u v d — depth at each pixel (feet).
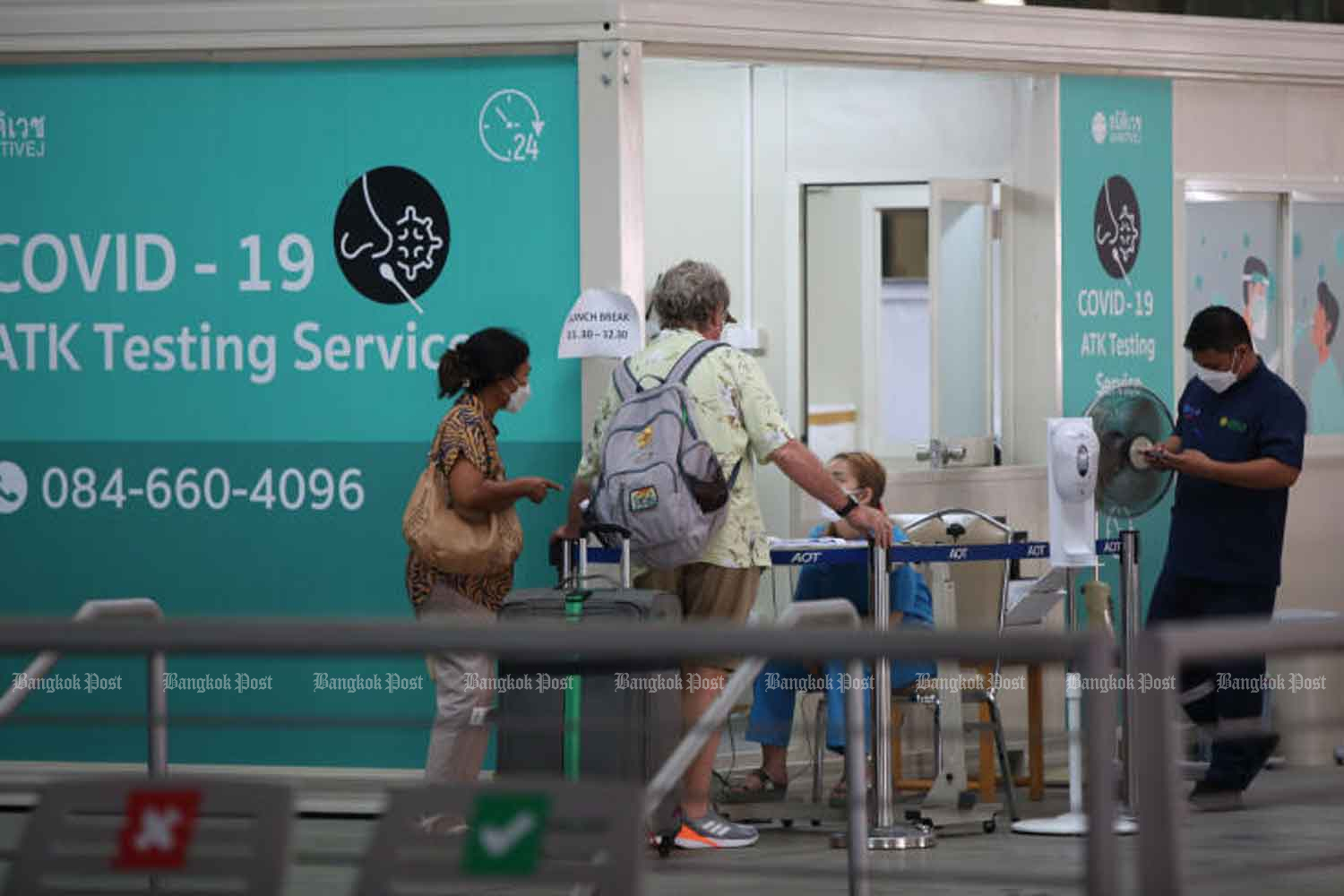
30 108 83.56
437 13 80.89
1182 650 30.78
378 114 82.07
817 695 86.02
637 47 80.64
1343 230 100.78
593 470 73.10
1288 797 39.96
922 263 102.68
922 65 87.15
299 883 65.92
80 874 32.32
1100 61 92.12
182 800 32.37
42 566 83.87
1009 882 36.17
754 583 71.31
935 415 96.84
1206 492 81.41
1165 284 95.91
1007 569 82.99
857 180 101.86
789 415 104.06
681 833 73.15
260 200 82.64
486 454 71.82
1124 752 73.15
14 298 83.87
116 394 83.46
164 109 82.99
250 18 81.61
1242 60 95.30
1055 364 93.76
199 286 82.94
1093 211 94.12
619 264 80.33
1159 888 30.48
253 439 82.79
